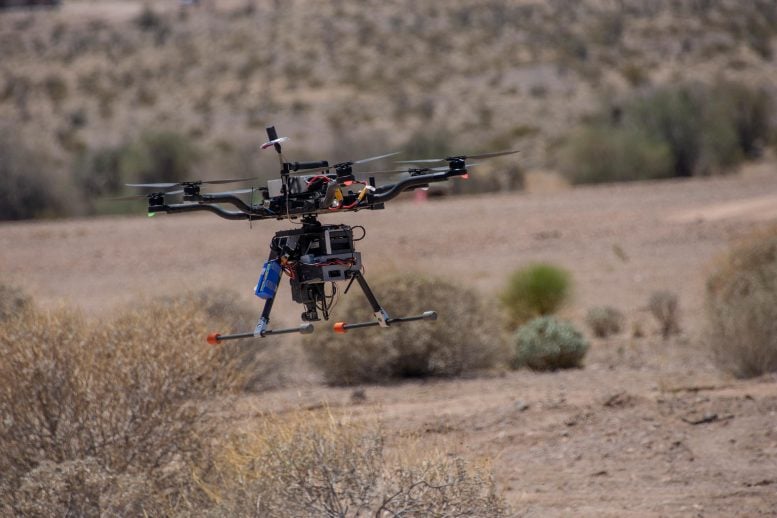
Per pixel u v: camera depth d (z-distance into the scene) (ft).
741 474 79.10
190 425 68.03
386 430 89.10
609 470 81.35
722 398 98.53
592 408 97.76
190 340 71.31
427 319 51.03
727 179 436.76
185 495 63.82
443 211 339.77
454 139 599.57
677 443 86.74
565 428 92.17
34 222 402.11
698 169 503.20
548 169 529.04
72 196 449.48
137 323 72.49
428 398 108.27
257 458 59.36
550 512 71.82
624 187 404.57
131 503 60.54
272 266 51.34
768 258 141.90
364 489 55.83
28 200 436.76
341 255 51.03
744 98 559.38
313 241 51.49
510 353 134.21
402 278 124.77
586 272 215.10
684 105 514.68
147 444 66.39
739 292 129.49
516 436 90.22
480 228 291.79
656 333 150.20
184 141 517.55
